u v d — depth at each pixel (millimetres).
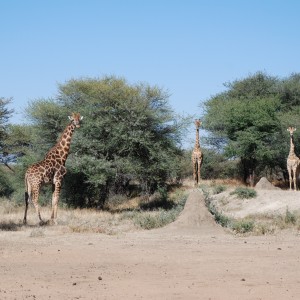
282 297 10219
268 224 23141
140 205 37500
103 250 16109
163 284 11414
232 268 13125
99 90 35719
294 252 15602
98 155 35938
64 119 38438
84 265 13664
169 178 45844
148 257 14836
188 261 14180
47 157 25984
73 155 35594
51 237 19531
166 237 19594
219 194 34031
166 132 36844
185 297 10281
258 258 14555
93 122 35219
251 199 31609
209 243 17812
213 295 10414
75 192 36875
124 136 34781
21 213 30375
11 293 10672
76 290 10938
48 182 25734
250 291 10711
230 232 21172
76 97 39906
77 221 25469
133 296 10398
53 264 13820
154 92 36875
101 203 36594
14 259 14547
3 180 41625
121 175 37562
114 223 25328
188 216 21844
